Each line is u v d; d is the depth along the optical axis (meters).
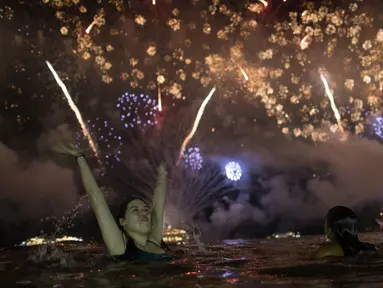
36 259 4.48
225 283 2.97
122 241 4.24
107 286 3.04
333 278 3.01
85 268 3.84
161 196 4.76
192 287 2.88
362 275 3.08
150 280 3.19
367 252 3.93
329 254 3.91
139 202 4.40
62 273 3.64
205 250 5.12
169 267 3.76
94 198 4.21
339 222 4.00
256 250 5.08
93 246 5.70
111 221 4.21
